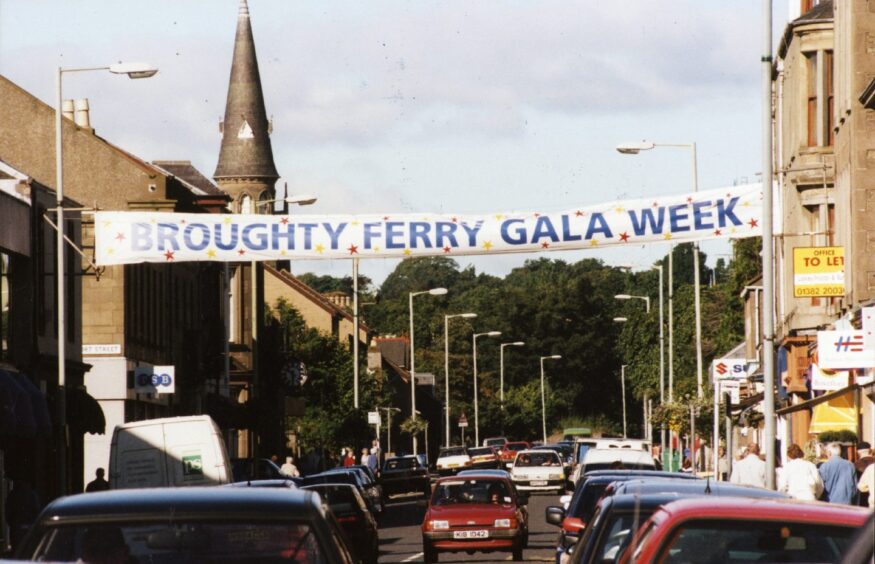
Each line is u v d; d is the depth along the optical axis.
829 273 40.91
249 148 148.00
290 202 68.69
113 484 40.28
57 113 43.66
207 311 80.31
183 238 35.97
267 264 128.62
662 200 35.62
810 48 48.03
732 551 10.78
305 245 35.84
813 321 50.50
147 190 68.44
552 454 79.88
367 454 93.12
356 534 34.16
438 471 101.44
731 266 108.06
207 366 77.06
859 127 42.28
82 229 64.12
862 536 5.60
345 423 78.94
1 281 47.44
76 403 53.16
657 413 73.88
